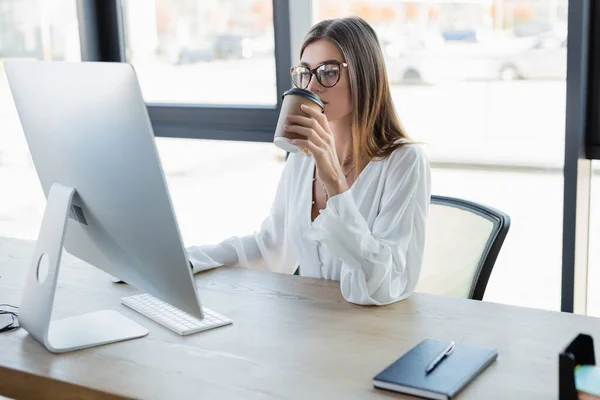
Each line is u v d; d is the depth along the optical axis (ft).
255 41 9.80
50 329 5.23
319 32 6.34
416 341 4.90
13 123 12.04
